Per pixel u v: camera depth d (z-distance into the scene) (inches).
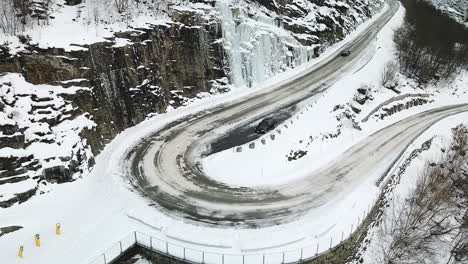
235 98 1764.3
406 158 1551.4
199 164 1195.9
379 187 1213.7
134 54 1414.9
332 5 2773.1
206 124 1471.5
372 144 1641.2
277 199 1068.5
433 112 2257.6
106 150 1246.9
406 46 2559.1
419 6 3646.7
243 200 1043.3
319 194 1123.9
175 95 1601.9
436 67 2605.8
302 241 881.5
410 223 1270.9
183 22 1644.9
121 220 919.7
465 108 2372.0
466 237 1334.9
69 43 1211.2
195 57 1684.3
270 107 1675.7
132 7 1549.0
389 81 2239.2
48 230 876.6
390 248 1163.3
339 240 896.9
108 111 1306.6
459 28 3201.3
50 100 1102.4
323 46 2509.8
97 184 1061.1
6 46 1093.8
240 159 1244.5
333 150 1518.2
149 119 1483.8
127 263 831.7
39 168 1002.1
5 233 860.6
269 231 907.4
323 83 1996.8
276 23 2180.1
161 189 1056.8
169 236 864.9
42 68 1140.5
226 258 808.9
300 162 1352.1
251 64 1911.9
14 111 1021.8
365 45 2642.7
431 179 1533.0
